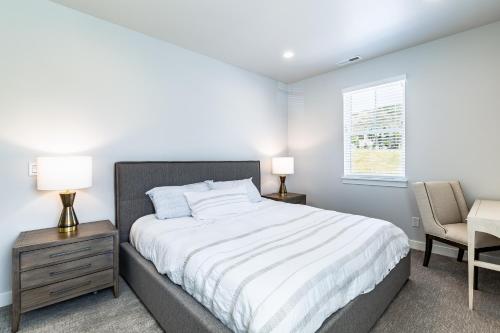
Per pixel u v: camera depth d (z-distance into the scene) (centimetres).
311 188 407
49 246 174
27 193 203
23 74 200
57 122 215
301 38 274
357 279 145
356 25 248
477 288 213
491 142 255
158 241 184
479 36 258
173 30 257
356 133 356
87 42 229
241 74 361
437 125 286
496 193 254
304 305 111
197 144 312
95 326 168
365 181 346
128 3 213
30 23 202
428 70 289
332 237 176
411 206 308
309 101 406
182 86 296
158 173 265
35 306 169
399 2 212
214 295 126
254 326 102
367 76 338
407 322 170
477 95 261
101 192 240
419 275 238
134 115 259
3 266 194
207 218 230
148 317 177
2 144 193
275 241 169
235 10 222
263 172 398
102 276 196
